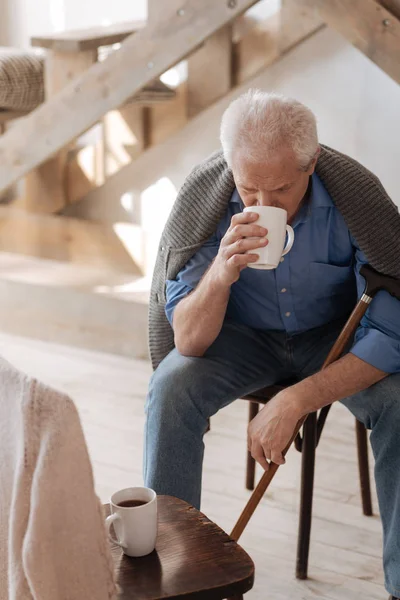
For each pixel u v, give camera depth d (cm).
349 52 338
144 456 179
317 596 182
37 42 334
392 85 331
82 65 333
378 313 172
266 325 192
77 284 348
